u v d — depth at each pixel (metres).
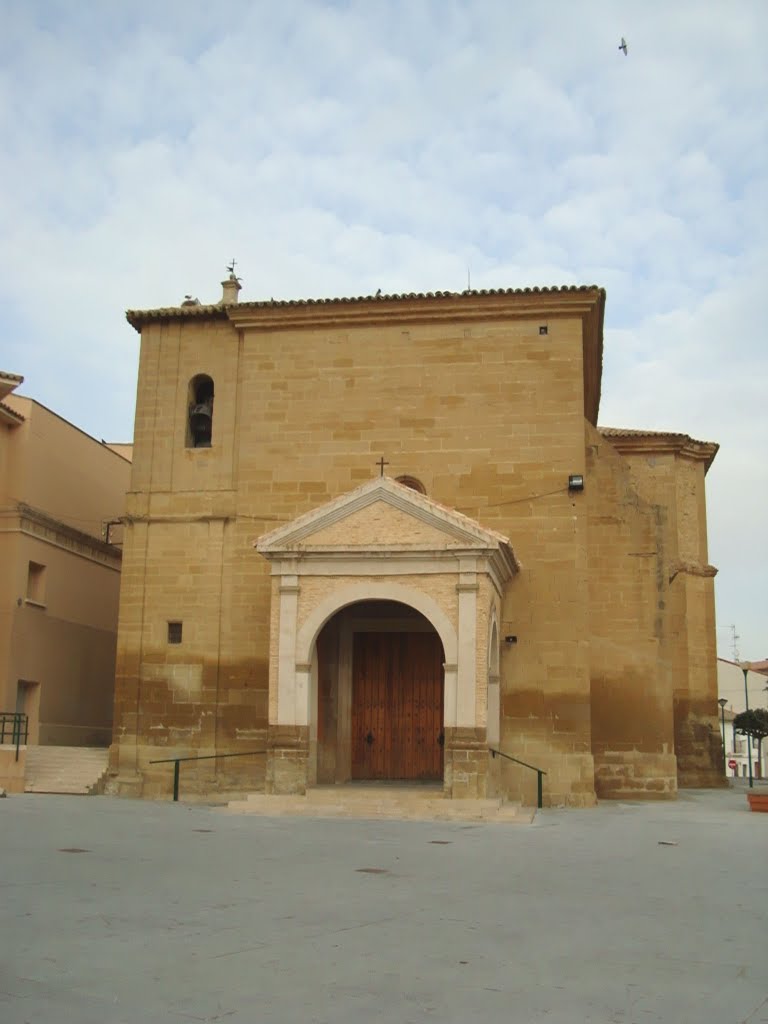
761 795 23.08
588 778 24.16
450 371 26.47
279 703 22.05
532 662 24.80
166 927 8.91
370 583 22.08
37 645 30.83
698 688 36.97
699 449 38.44
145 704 25.94
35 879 11.32
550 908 10.40
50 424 32.56
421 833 17.53
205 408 27.66
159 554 26.69
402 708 25.58
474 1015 6.54
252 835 16.62
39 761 26.56
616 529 26.78
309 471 26.55
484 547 21.45
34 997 6.59
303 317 27.12
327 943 8.45
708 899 11.21
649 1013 6.68
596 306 26.45
